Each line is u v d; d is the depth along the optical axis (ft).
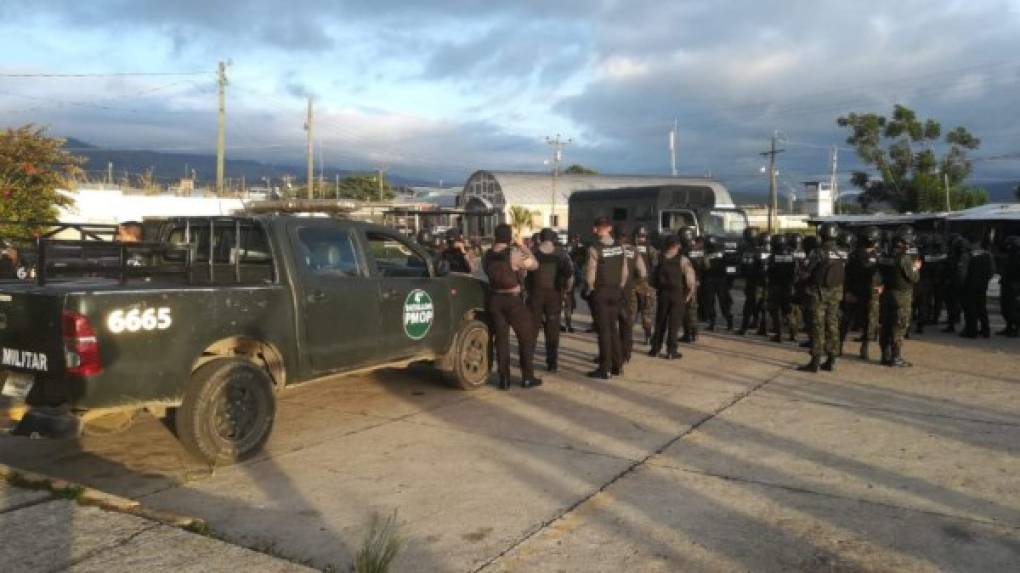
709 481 16.94
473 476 17.38
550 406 24.25
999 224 60.80
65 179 71.05
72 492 15.05
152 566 12.04
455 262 33.12
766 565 12.77
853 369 30.42
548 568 12.69
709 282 42.42
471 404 24.57
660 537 13.91
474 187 213.05
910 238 31.89
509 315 26.68
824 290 29.55
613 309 28.71
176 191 143.43
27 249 30.50
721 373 29.68
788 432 20.95
